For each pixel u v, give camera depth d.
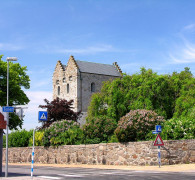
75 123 32.94
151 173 17.61
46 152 32.72
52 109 48.09
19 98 47.16
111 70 72.38
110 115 41.47
